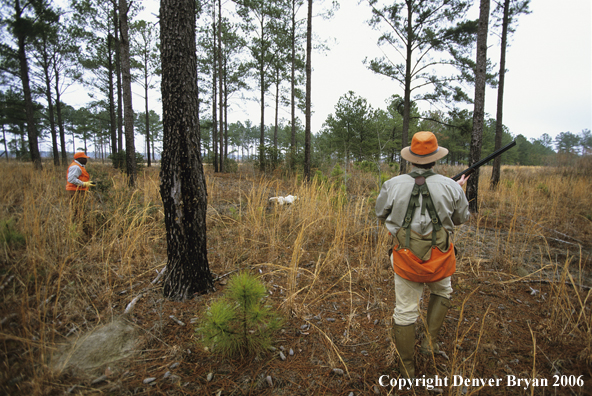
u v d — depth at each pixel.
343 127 21.09
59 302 2.34
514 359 2.09
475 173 6.63
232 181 10.52
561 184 8.90
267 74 19.73
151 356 1.99
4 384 1.59
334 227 4.61
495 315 2.62
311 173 11.47
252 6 15.91
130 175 8.37
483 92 6.61
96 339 2.03
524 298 2.92
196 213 2.68
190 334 2.23
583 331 2.30
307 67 10.88
